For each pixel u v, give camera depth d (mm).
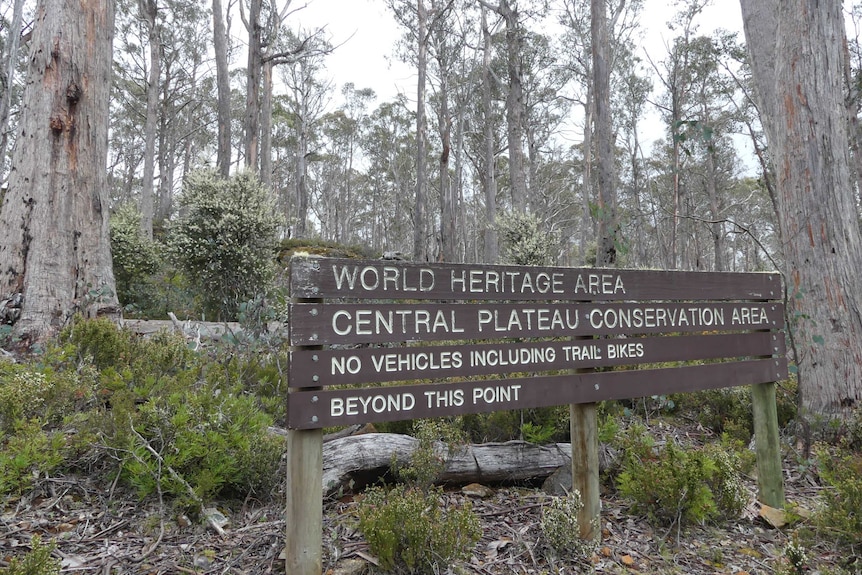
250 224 10180
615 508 3516
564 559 2824
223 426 3443
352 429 4035
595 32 12492
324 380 2371
